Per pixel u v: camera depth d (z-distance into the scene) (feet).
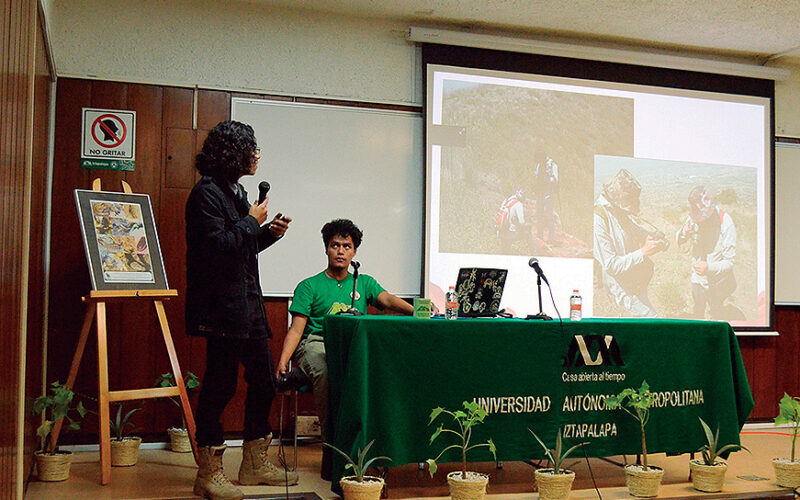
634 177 17.60
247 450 10.73
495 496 10.46
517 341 10.66
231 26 15.28
